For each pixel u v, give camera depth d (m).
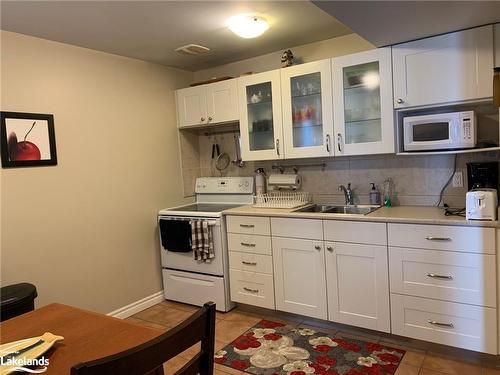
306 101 3.07
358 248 2.60
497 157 2.59
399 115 2.72
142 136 3.48
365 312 2.62
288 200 3.46
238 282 3.22
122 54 3.25
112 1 2.17
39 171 2.70
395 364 2.33
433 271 2.34
